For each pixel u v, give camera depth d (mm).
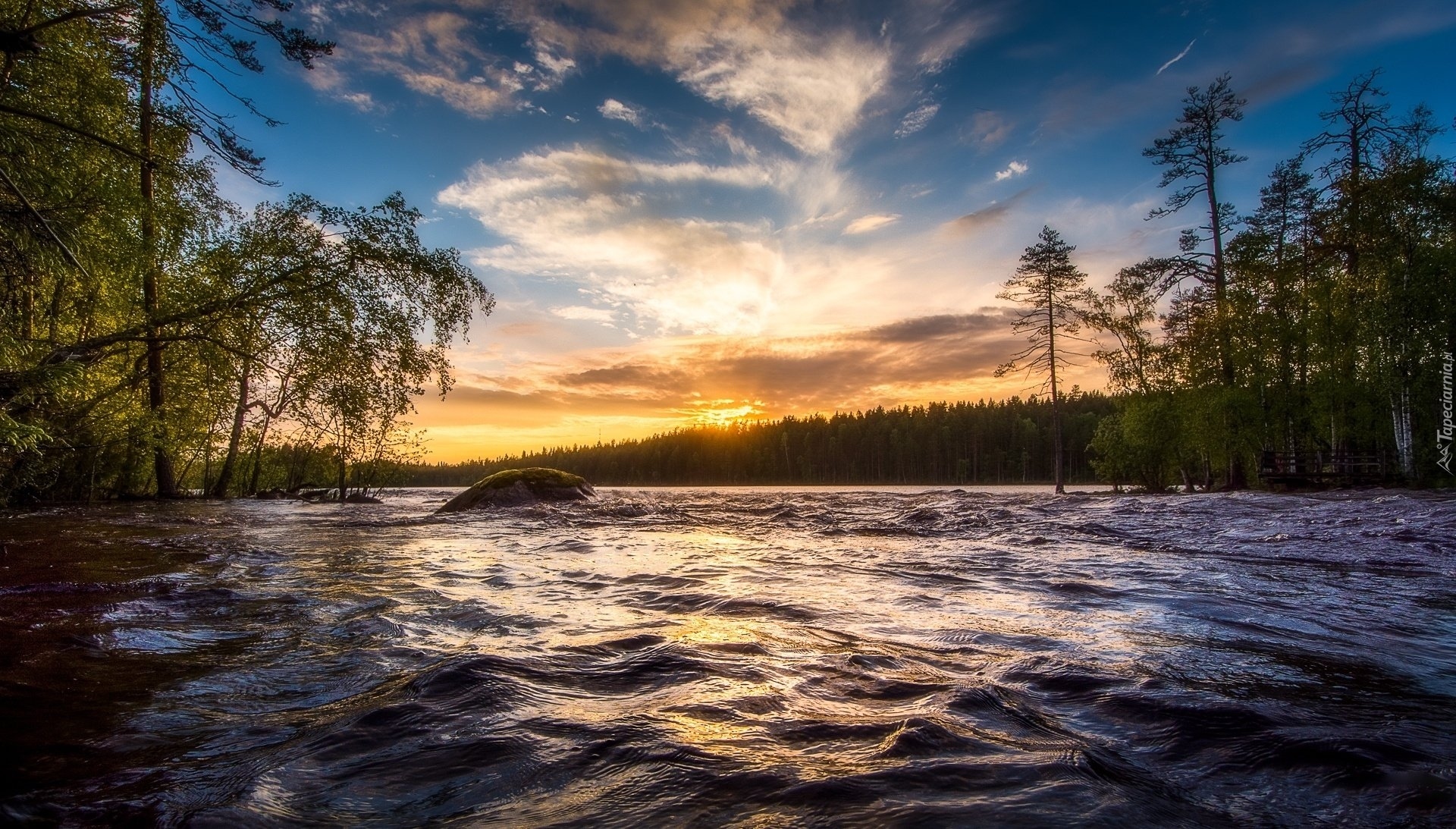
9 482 12922
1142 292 25375
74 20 9484
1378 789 1553
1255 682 2434
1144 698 2213
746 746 1768
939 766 1627
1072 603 4133
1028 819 1359
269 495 22484
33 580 4926
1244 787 1568
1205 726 1963
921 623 3502
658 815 1395
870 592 4566
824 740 1812
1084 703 2180
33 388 8555
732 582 5047
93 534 8734
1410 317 19516
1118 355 26656
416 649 2945
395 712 2031
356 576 5348
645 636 3160
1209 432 23844
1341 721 2010
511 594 4516
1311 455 22766
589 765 1650
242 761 1712
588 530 10359
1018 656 2797
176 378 15352
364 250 12875
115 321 13344
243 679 2492
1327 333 21531
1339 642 3104
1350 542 7418
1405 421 19922
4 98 8672
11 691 2336
